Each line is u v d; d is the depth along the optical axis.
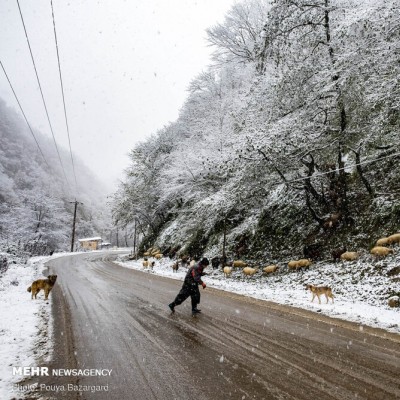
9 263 22.20
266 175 16.67
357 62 12.36
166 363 4.78
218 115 23.98
